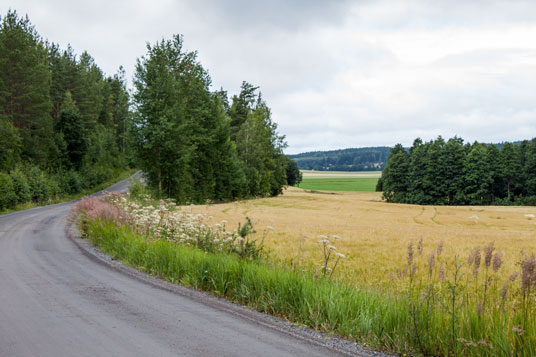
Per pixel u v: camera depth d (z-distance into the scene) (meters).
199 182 60.84
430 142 119.00
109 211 15.80
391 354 4.75
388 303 5.71
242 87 93.31
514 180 101.38
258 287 6.97
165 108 43.47
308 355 4.57
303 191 134.25
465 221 46.47
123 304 6.79
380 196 127.25
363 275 12.01
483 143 114.75
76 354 4.49
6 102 60.59
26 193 42.81
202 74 56.66
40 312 6.23
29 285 8.25
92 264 10.97
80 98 102.06
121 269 10.27
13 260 11.56
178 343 4.88
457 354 4.45
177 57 52.47
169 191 47.44
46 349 4.64
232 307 6.74
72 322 5.72
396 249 18.83
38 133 67.12
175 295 7.55
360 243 21.09
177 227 12.62
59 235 18.09
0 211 35.03
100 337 5.08
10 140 53.47
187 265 8.93
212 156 62.47
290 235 23.78
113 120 136.38
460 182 103.12
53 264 10.94
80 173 74.75
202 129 56.38
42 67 70.19
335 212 58.59
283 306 6.38
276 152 94.12
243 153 81.81
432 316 5.02
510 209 70.19
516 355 4.12
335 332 5.51
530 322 4.31
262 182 86.88
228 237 10.16
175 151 44.69
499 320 4.56
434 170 105.06
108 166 100.81
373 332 5.23
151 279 9.09
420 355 4.70
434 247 20.28
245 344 4.88
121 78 149.50
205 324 5.70
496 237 26.17
